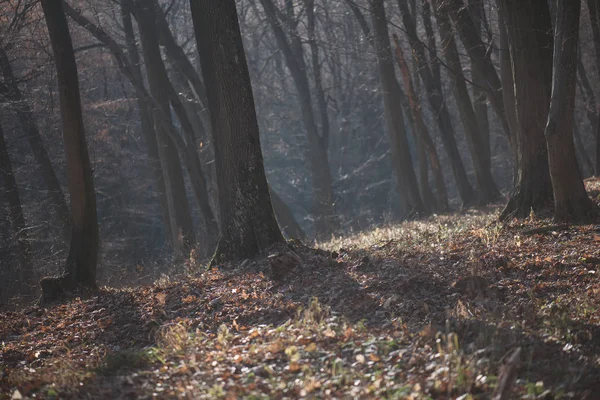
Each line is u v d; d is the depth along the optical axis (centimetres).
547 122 1200
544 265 927
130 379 618
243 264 1151
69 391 614
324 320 761
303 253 1148
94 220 1259
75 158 1230
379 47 2720
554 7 1939
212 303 930
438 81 2695
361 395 519
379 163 5022
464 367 555
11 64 2312
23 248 1967
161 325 878
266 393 551
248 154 1205
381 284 909
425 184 3103
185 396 551
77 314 1018
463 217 2016
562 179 1180
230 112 1198
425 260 1053
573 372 577
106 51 2966
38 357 825
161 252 3403
